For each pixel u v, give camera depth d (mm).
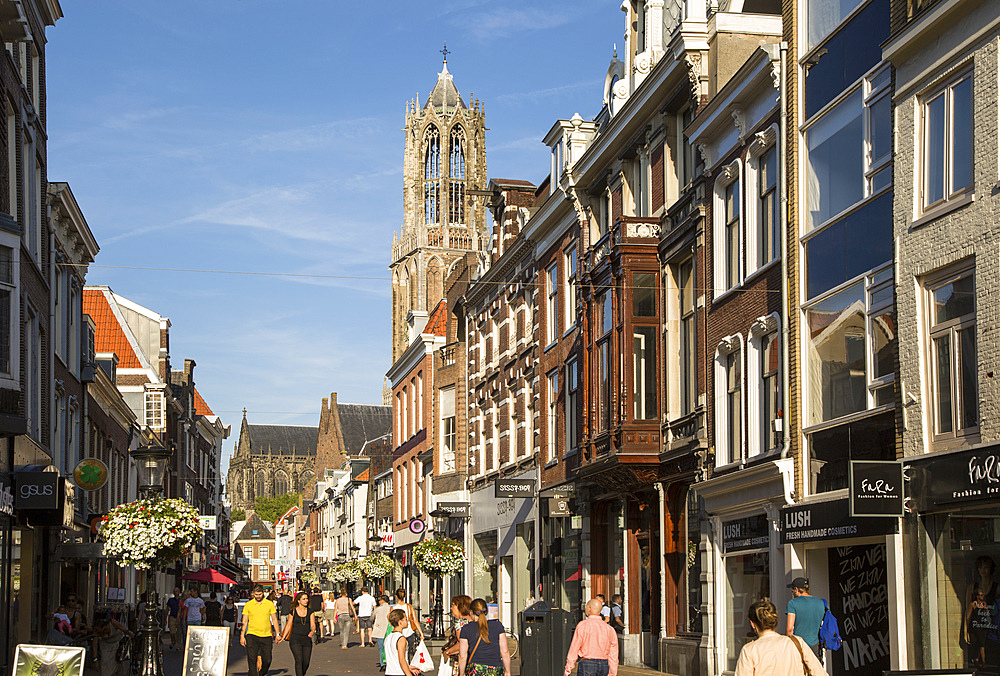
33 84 28969
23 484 24359
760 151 21453
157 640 22547
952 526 14547
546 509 35094
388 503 66750
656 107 26828
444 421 50219
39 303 28578
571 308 33750
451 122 134125
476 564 44938
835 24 18531
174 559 27047
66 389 33844
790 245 19703
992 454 13578
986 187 14211
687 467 24500
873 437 16906
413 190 134625
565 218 33938
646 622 27438
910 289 15758
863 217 17438
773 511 20062
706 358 23703
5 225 23500
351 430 157125
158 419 60031
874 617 17547
